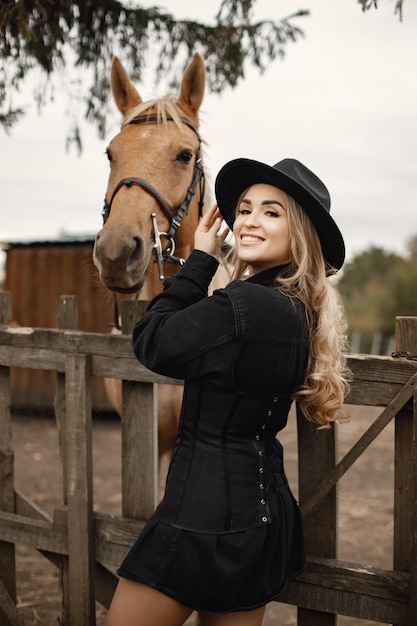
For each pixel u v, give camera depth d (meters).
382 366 1.54
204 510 1.25
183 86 2.58
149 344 1.27
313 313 1.32
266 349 1.22
